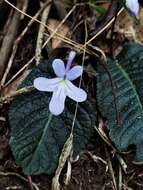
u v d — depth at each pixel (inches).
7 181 6.5
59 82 6.2
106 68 7.1
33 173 6.3
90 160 6.8
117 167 6.9
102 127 6.9
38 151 6.4
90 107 6.7
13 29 7.2
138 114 6.8
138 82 7.0
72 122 6.6
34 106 6.6
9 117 6.5
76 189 6.6
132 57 7.2
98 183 6.7
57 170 6.3
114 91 6.8
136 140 6.6
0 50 7.1
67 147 6.3
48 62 6.8
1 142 6.7
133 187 6.8
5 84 6.9
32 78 6.7
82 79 7.0
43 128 6.5
